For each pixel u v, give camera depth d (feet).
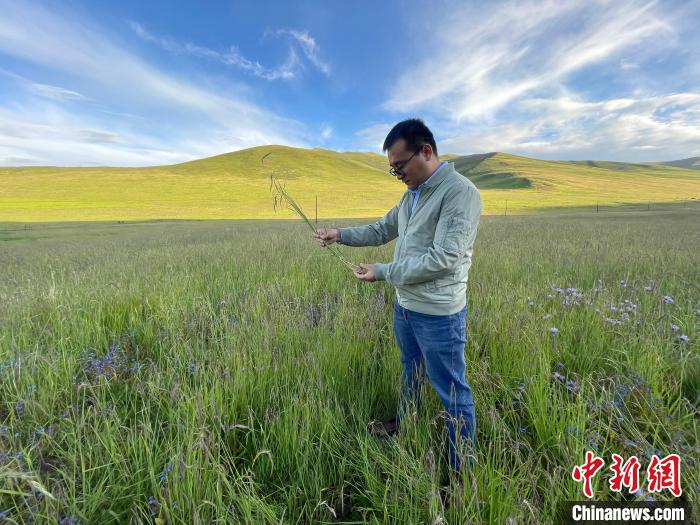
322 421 5.99
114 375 7.98
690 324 9.67
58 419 6.48
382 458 5.44
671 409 6.40
